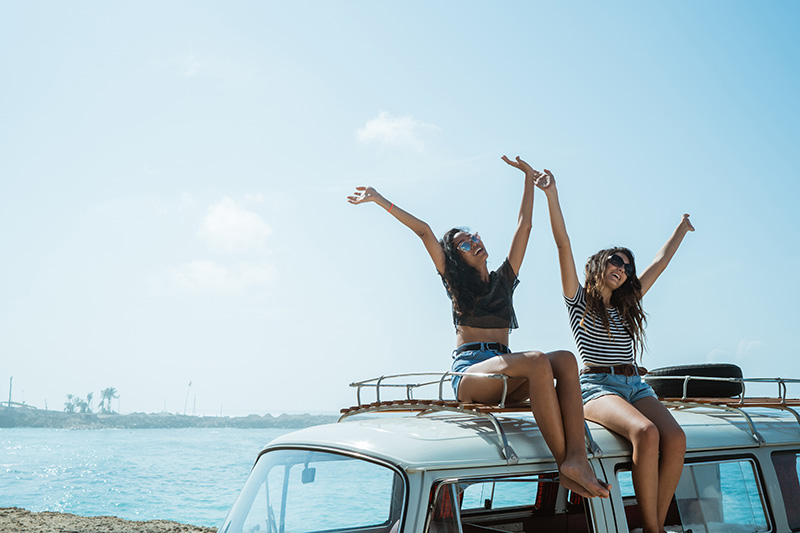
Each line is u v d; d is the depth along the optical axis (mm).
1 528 11844
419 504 3104
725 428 4508
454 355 4566
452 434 3516
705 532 4105
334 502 3400
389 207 4680
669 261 5660
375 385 4297
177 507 24406
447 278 4621
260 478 3748
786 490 4488
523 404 3826
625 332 4793
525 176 5129
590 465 3633
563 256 4816
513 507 4246
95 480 35344
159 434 144750
